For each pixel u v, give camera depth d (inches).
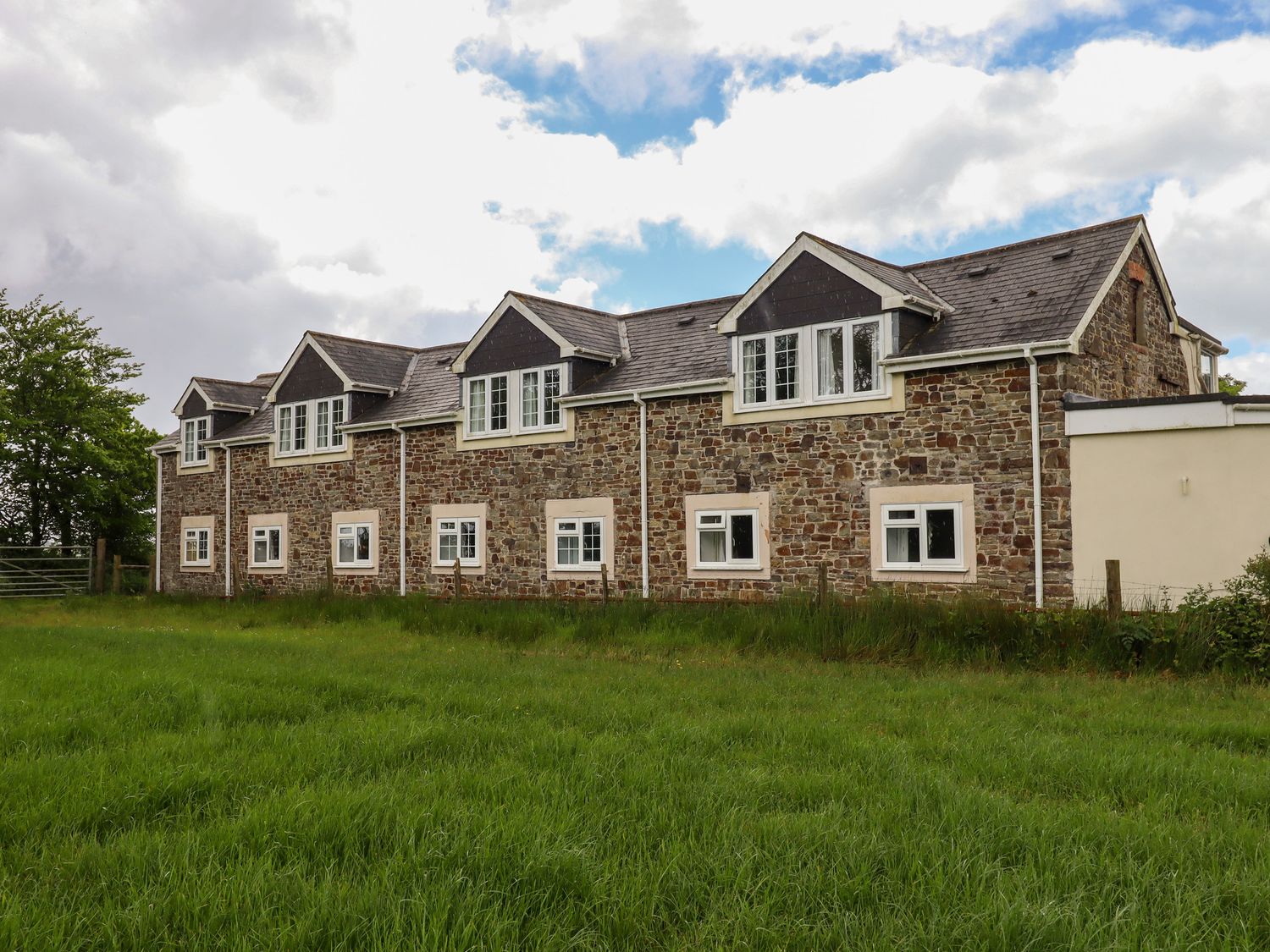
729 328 741.3
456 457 911.7
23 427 1337.4
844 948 157.0
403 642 634.2
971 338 641.6
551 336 844.0
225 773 251.3
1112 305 660.1
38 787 238.7
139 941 157.2
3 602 1147.9
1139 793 246.5
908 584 645.9
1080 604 579.5
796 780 250.2
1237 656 456.1
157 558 1251.8
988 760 277.1
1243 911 171.2
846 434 679.7
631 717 345.4
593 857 190.5
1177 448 554.3
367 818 212.8
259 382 1311.5
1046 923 160.2
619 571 792.3
